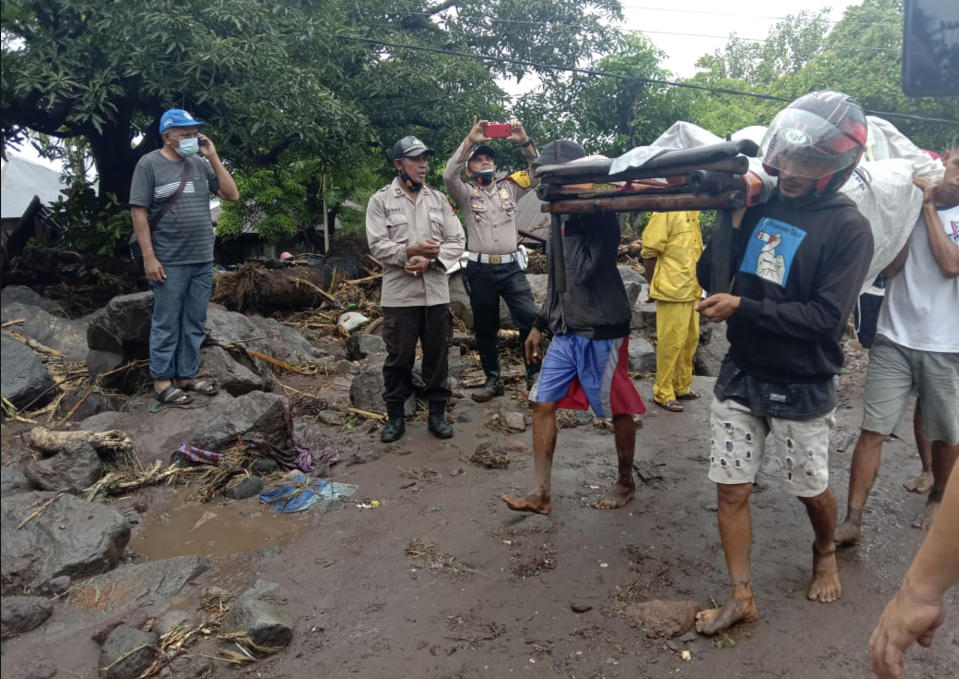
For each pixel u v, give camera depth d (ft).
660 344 18.78
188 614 9.73
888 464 15.16
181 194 15.55
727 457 9.28
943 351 11.07
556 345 12.17
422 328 16.38
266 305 30.81
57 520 11.16
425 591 10.40
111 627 9.34
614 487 13.25
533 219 45.09
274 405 15.16
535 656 8.96
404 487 14.02
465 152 17.66
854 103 8.33
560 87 45.65
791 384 9.05
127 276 31.45
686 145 13.61
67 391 17.35
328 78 36.70
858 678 8.47
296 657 9.02
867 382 11.73
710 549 11.55
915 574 4.63
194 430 15.07
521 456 15.60
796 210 8.78
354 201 68.08
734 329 9.30
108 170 35.94
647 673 8.63
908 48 5.53
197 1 28.45
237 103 28.53
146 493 13.56
